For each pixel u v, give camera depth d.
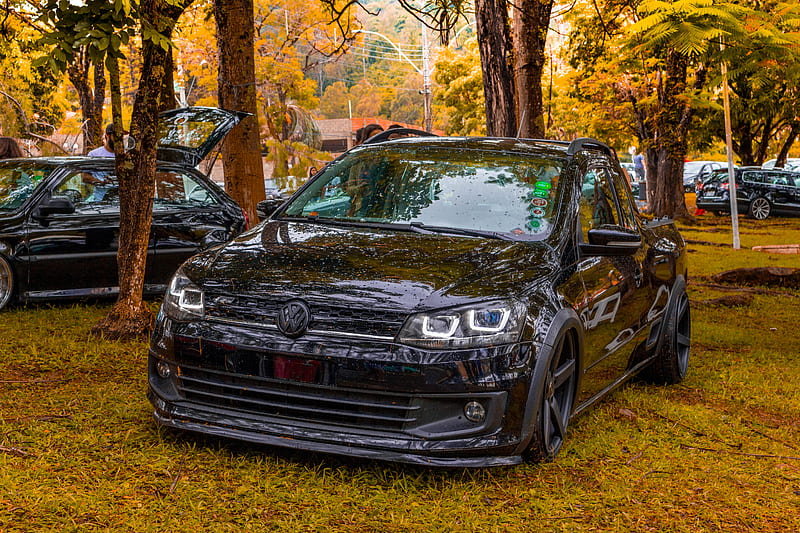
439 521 3.76
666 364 6.63
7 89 32.94
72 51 6.35
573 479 4.38
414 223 5.06
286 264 4.39
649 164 31.09
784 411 6.11
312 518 3.69
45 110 37.03
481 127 50.59
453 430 3.99
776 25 7.62
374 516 3.77
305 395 4.05
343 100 74.69
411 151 5.73
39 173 8.77
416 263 4.38
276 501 3.86
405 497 3.98
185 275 4.48
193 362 4.25
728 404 6.28
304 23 35.75
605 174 5.99
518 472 4.39
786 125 38.84
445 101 51.56
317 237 4.81
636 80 27.06
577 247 4.96
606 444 4.93
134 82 30.97
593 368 5.08
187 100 36.12
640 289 5.86
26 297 8.38
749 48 7.61
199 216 9.40
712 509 4.14
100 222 8.70
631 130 32.50
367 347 3.97
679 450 5.00
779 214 29.88
